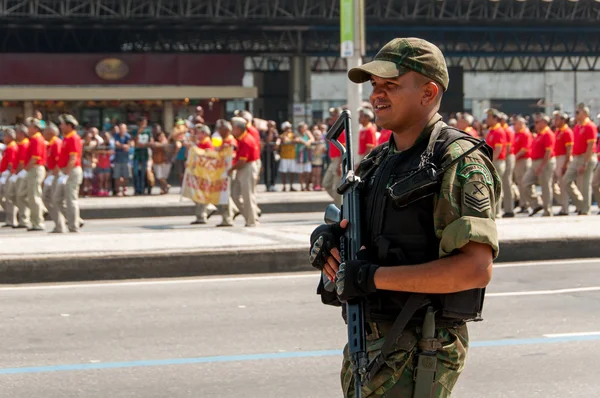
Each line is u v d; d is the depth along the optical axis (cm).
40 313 1143
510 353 921
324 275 427
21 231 2192
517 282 1325
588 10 5206
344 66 5912
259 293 1265
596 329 1020
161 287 1327
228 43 5422
